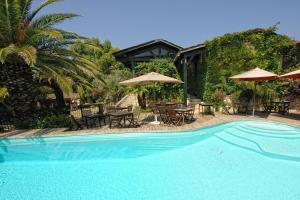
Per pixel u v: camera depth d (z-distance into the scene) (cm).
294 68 1645
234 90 1706
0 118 1079
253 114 1253
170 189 575
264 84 1655
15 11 1000
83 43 1265
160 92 1806
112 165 747
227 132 1006
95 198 548
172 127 1038
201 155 787
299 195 524
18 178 676
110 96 2033
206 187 575
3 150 918
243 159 738
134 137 952
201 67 1981
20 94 1093
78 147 932
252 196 526
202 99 1936
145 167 717
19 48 950
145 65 2095
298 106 1391
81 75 1321
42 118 1124
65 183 634
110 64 2827
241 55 1731
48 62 1163
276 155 725
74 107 1900
